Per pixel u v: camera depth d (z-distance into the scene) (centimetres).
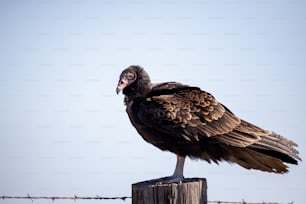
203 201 698
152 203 672
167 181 846
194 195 677
